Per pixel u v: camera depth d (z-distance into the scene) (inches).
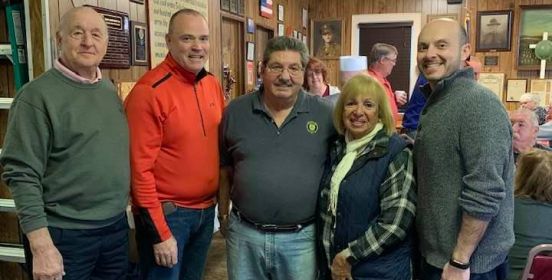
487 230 58.6
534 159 72.9
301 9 264.7
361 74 69.9
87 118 65.7
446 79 59.4
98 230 67.4
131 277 92.0
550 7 239.1
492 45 249.4
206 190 77.0
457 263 57.1
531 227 70.7
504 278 64.3
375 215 65.6
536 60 243.3
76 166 64.7
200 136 74.6
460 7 253.3
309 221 72.0
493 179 54.1
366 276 65.9
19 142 62.1
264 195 69.9
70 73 65.4
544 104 241.8
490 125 54.2
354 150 67.2
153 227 71.2
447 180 58.1
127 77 117.5
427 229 61.2
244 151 71.8
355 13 270.7
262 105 72.2
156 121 70.4
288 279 73.2
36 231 61.6
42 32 87.4
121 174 68.7
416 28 261.4
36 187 62.4
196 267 83.1
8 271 100.0
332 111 73.2
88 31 65.6
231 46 185.9
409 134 117.4
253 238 72.1
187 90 74.1
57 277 62.9
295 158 70.3
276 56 68.6
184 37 72.3
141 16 123.3
